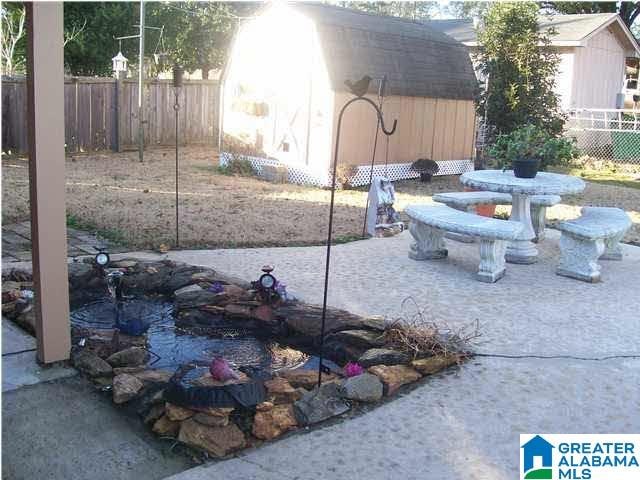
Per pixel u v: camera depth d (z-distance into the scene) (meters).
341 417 3.82
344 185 12.87
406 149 14.48
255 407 3.69
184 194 11.47
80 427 3.64
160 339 5.20
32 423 3.65
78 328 5.06
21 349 4.57
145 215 9.55
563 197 13.09
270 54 13.63
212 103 19.25
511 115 14.73
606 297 6.47
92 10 19.12
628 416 3.96
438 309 5.89
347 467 3.31
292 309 5.46
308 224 9.54
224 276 6.42
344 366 4.80
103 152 16.64
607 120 19.17
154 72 22.31
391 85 13.41
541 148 7.64
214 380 3.80
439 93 14.74
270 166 13.63
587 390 4.29
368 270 7.16
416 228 7.65
